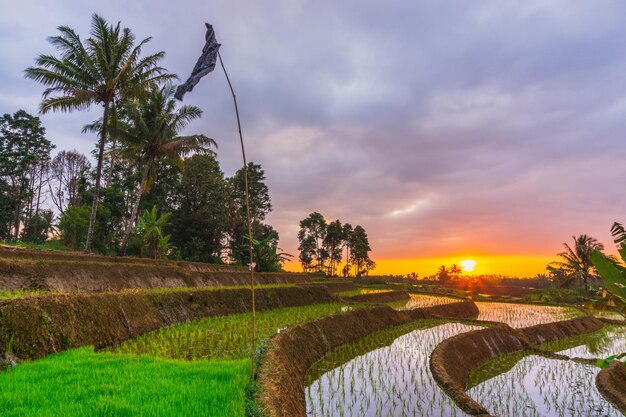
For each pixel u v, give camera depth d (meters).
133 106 32.00
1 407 5.95
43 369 8.15
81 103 25.91
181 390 6.99
